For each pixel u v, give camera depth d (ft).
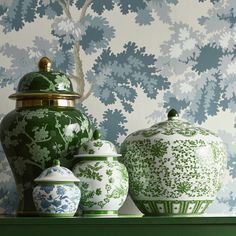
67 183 4.98
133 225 4.84
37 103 5.33
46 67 5.54
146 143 5.32
